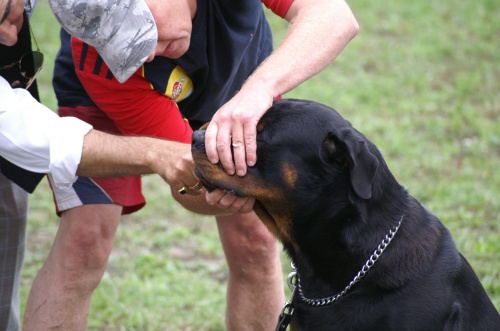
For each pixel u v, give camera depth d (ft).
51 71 37.86
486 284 19.48
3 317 16.12
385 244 12.14
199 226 25.49
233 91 15.06
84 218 14.47
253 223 15.44
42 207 26.32
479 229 23.13
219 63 14.02
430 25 46.50
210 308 20.04
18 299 16.66
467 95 35.94
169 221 25.76
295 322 13.00
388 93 36.58
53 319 14.39
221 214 14.14
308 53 12.15
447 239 12.71
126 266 22.44
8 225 15.53
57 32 42.93
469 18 47.57
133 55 12.03
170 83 13.80
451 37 44.52
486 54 41.70
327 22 12.55
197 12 13.34
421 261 12.09
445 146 29.94
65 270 14.43
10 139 12.39
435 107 34.47
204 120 15.25
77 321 14.74
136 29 11.87
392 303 11.87
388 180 12.56
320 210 12.34
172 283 21.74
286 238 12.99
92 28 11.82
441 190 25.89
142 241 24.17
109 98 13.71
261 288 16.11
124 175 12.82
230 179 11.78
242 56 14.25
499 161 28.50
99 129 15.03
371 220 12.25
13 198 15.31
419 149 29.86
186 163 12.06
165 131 13.94
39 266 22.34
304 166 12.07
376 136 31.27
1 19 11.69
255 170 11.96
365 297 12.10
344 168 12.10
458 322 11.88
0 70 13.19
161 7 12.18
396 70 39.63
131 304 20.29
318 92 36.11
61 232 14.74
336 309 12.30
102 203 14.53
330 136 12.01
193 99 14.79
